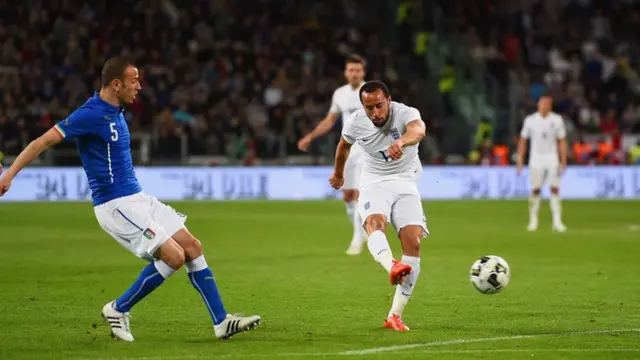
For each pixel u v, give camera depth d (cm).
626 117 11650
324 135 10225
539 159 6838
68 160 9656
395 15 12750
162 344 2742
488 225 7188
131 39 11394
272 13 12425
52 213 8050
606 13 13175
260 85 11294
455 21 12669
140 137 9831
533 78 12188
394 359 2547
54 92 10612
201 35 11925
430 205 9131
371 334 2934
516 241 6056
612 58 12838
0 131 9694
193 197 9719
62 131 2655
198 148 10025
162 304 3522
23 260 4984
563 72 12344
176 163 9912
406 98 11350
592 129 11225
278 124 10644
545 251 5491
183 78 11131
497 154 10375
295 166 9938
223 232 6544
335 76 11556
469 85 11906
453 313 3375
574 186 10031
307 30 12119
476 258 5147
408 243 3019
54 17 11512
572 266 4803
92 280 4238
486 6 12875
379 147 3031
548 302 3638
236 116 10631
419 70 12162
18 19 11350
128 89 2720
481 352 2647
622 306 3547
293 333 2948
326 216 7844
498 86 11875
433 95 11881
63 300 3644
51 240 6003
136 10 11938
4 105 10275
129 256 5184
